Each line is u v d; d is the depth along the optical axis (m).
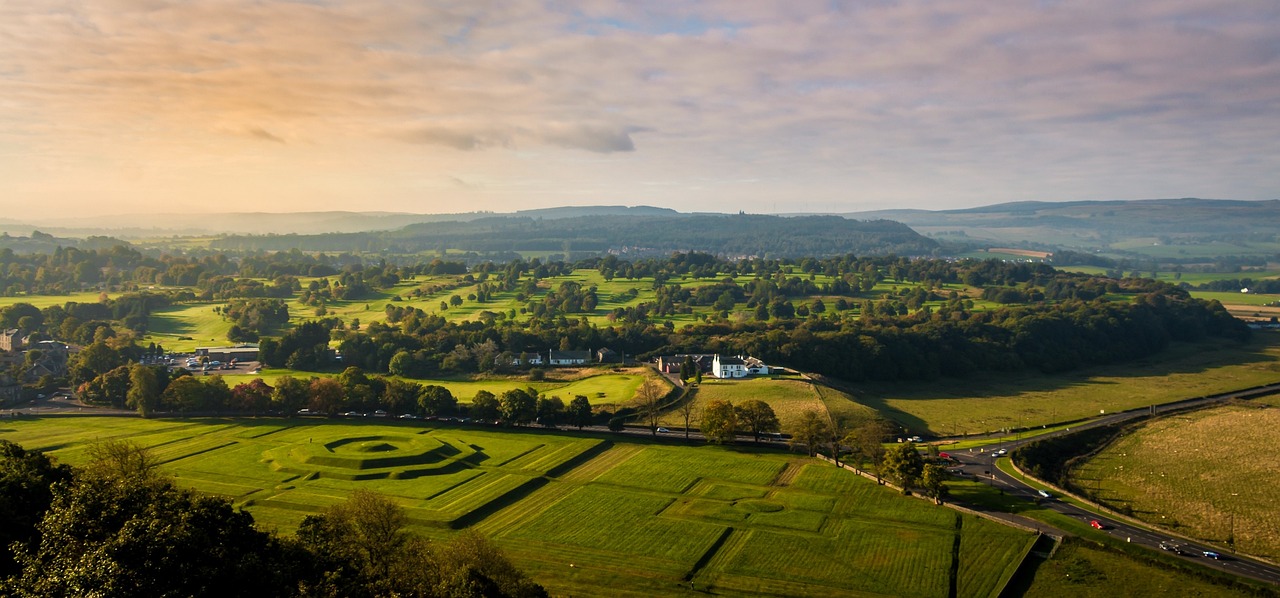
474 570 84.31
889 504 143.75
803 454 178.62
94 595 63.84
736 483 156.12
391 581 80.81
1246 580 112.81
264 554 77.50
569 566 116.44
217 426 197.38
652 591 108.81
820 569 116.19
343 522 91.19
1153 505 148.50
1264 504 143.25
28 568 68.88
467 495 146.12
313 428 197.00
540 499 146.62
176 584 68.38
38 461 91.75
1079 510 142.25
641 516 137.38
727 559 119.56
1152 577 113.38
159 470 158.12
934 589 110.06
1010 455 177.25
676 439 191.88
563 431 197.88
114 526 74.69
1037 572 116.00
